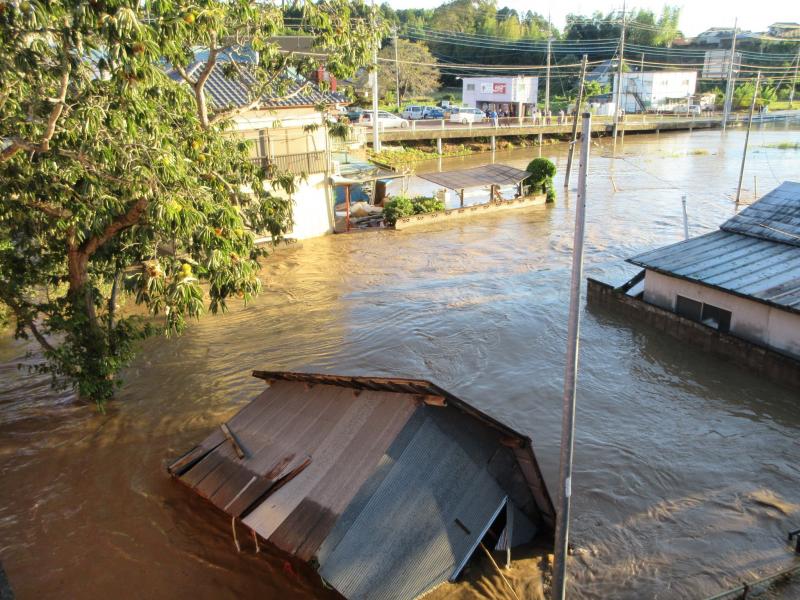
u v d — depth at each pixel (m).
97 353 13.43
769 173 43.06
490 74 87.31
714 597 8.59
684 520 10.95
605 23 91.50
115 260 13.77
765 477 12.15
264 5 12.62
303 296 22.61
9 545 10.30
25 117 10.24
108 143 9.61
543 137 63.44
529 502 9.85
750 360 16.11
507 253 27.50
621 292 20.41
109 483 11.94
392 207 32.38
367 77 52.25
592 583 9.41
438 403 8.88
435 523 8.59
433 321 20.09
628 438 13.60
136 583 9.40
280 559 9.74
